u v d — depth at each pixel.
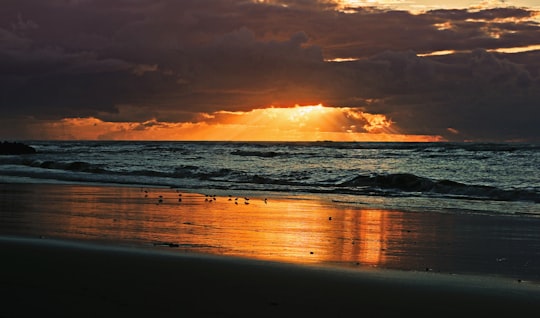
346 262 9.68
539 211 18.16
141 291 7.02
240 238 12.11
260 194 24.14
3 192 22.83
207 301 6.68
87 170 38.09
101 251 9.78
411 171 39.91
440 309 6.72
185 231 12.95
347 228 14.01
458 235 13.09
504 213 17.55
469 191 24.25
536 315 6.54
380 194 24.41
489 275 8.85
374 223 14.98
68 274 7.81
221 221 14.84
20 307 6.13
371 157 61.94
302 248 11.06
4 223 13.89
